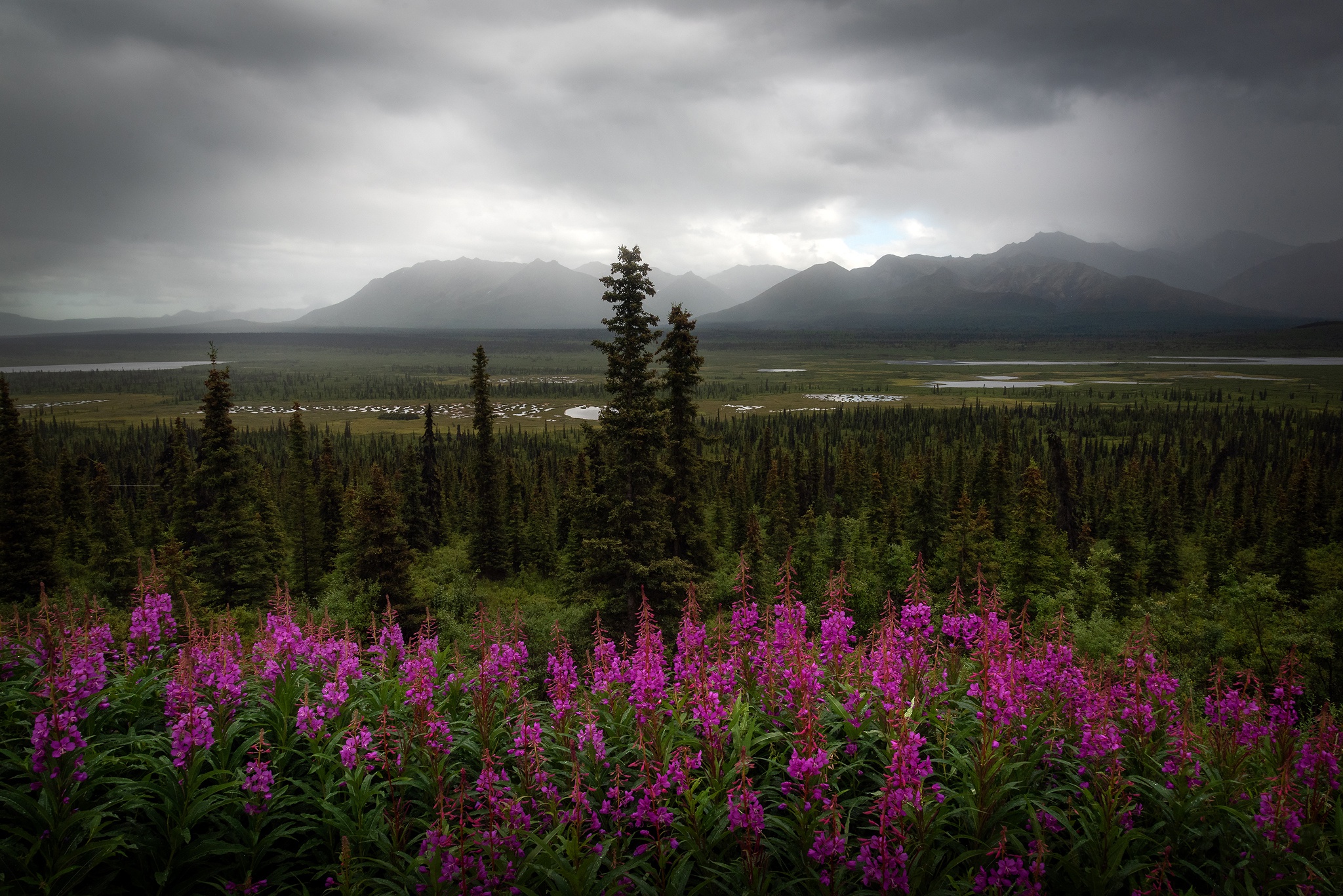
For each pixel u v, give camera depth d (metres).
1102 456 159.12
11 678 7.84
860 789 6.89
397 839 6.17
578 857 5.75
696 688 7.36
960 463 98.88
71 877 5.55
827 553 58.53
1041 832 5.62
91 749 6.28
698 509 35.28
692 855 5.95
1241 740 7.57
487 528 64.69
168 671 8.32
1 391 43.78
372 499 39.44
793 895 5.67
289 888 6.15
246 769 6.53
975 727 7.03
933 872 5.68
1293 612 36.41
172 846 5.82
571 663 8.24
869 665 8.08
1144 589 54.94
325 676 8.77
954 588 8.66
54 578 43.97
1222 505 99.94
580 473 55.00
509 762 7.49
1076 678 7.85
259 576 43.75
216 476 43.44
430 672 8.11
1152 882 5.74
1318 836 5.81
